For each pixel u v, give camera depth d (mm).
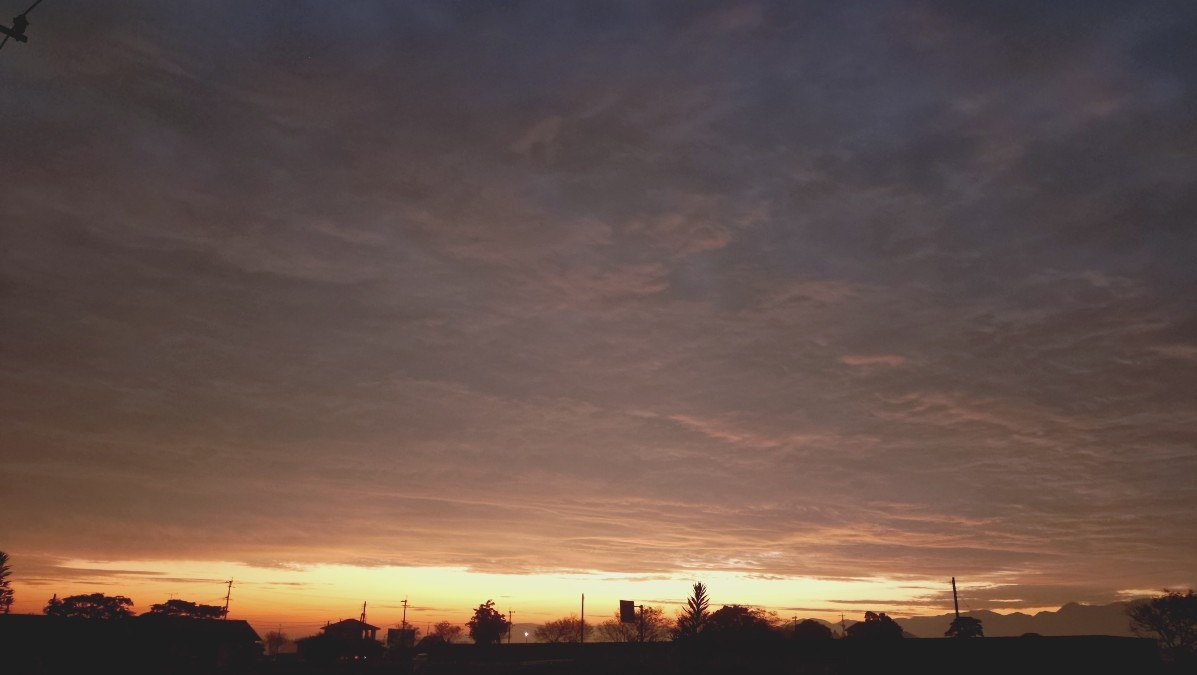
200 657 62750
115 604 71250
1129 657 35812
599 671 43375
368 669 62344
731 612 74375
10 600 56312
